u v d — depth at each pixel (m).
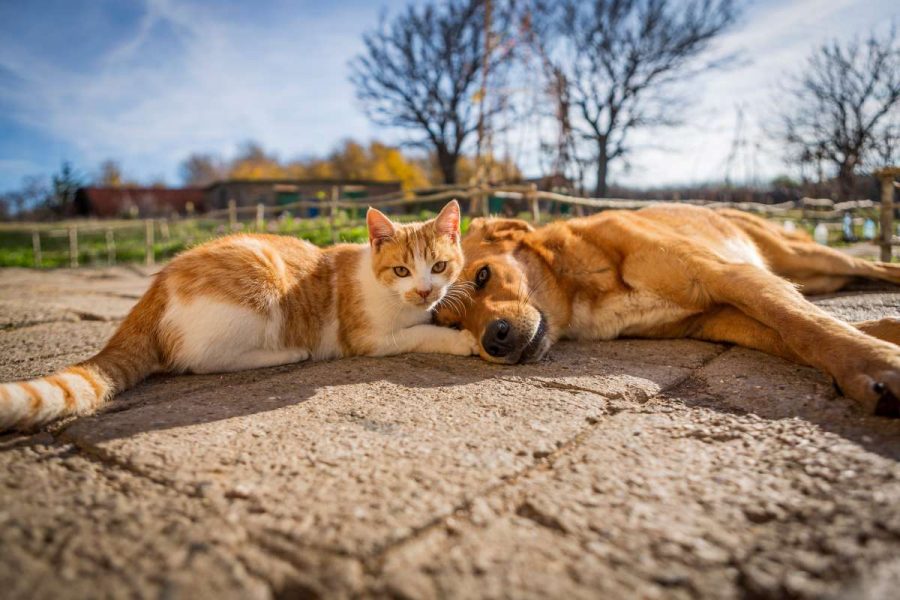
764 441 0.26
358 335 0.52
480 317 0.47
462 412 0.33
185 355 0.44
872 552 0.17
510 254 0.52
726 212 0.67
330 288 0.53
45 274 2.19
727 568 0.17
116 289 1.35
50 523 0.20
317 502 0.22
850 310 0.54
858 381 0.29
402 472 0.24
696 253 0.49
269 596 0.17
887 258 0.96
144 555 0.18
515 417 0.32
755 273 0.44
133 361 0.41
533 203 1.23
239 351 0.46
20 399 0.30
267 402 0.36
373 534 0.19
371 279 0.53
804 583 0.16
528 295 0.49
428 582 0.17
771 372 0.38
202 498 0.22
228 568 0.18
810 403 0.31
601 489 0.23
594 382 0.38
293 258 0.52
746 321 0.46
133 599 0.16
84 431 0.30
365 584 0.17
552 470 0.25
